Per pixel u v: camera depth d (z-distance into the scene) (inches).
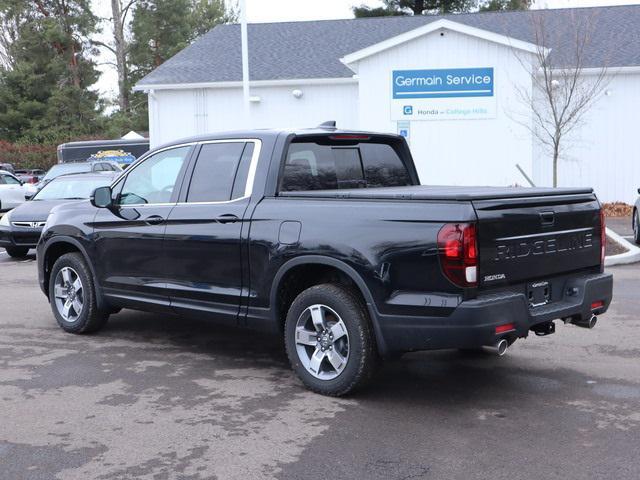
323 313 221.9
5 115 1907.0
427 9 1555.1
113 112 2126.0
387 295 205.9
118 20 2028.8
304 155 248.4
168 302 265.4
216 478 166.7
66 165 868.0
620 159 857.5
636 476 166.2
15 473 169.9
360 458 177.2
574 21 872.9
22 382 239.9
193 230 253.9
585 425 198.4
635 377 242.4
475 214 195.9
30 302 381.7
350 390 218.1
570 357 267.3
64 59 1989.4
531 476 166.6
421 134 850.1
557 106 834.2
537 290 217.9
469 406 215.0
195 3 2320.4
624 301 363.9
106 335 305.6
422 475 167.3
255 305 239.0
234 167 250.4
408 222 203.5
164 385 236.7
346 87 938.7
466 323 194.5
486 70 828.6
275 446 185.0
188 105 967.6
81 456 179.6
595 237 239.0
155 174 274.5
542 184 869.8
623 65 836.0
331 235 216.7
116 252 282.5
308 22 1099.3
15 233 557.3
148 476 167.9
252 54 1010.1
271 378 244.5
